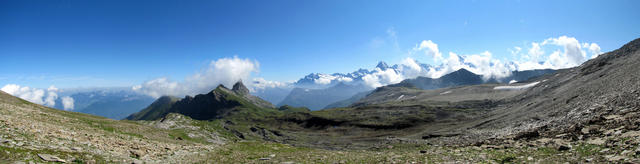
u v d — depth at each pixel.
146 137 56.81
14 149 20.77
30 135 27.38
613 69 116.81
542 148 27.64
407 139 124.50
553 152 24.83
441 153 32.50
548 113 79.56
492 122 110.06
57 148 24.89
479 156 27.25
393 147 86.88
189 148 43.75
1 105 54.50
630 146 19.62
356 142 164.38
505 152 28.77
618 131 25.59
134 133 59.47
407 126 195.50
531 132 40.00
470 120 153.38
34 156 20.50
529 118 83.69
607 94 65.31
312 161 31.94
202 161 32.69
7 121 30.86
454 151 33.56
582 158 20.28
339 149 134.88
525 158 23.62
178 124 125.19
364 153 42.25
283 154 41.16
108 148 30.75
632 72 79.88
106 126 58.69
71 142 29.20
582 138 28.12
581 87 106.25
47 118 51.06
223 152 43.22
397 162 27.34
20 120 34.91
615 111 42.38
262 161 32.97
